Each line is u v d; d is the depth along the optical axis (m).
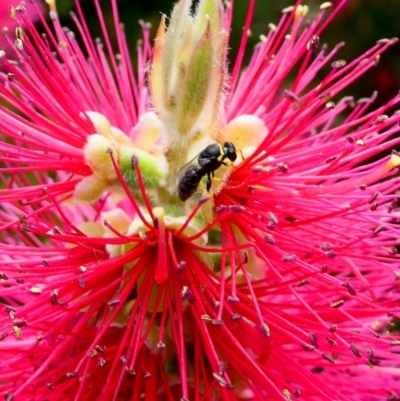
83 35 0.09
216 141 0.08
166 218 0.08
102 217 0.09
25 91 0.08
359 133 0.08
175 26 0.08
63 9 0.18
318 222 0.08
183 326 0.08
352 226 0.08
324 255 0.08
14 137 0.08
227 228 0.08
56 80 0.08
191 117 0.08
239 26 0.17
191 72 0.08
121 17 0.18
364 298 0.08
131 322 0.07
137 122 0.09
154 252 0.08
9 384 0.08
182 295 0.07
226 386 0.07
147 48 0.10
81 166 0.08
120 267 0.08
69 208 0.10
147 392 0.08
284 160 0.08
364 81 0.18
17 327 0.07
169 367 0.08
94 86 0.09
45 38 0.09
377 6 0.18
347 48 0.18
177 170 0.08
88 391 0.08
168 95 0.08
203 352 0.08
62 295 0.08
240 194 0.08
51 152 0.08
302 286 0.08
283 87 0.15
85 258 0.08
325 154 0.08
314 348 0.07
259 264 0.08
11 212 0.10
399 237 0.08
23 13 0.08
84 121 0.08
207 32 0.07
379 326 0.09
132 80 0.09
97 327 0.08
